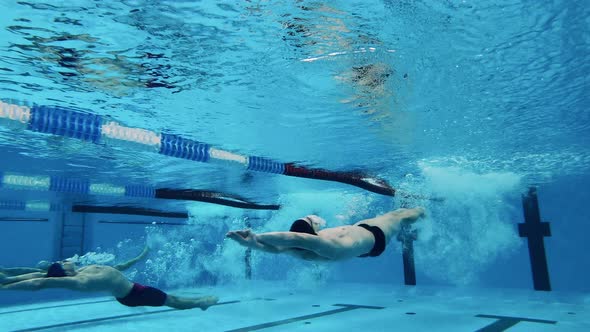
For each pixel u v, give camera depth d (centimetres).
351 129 537
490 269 1170
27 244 1008
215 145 578
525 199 1100
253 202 1170
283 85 381
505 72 376
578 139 654
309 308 789
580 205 1043
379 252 340
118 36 280
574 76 391
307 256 276
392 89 406
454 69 365
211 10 253
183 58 318
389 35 298
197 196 973
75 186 763
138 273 1247
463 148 671
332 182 888
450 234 1215
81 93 383
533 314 675
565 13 278
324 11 260
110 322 662
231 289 1191
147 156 616
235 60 325
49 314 757
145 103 414
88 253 1134
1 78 344
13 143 540
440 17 277
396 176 891
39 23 260
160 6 246
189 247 1398
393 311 736
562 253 1064
